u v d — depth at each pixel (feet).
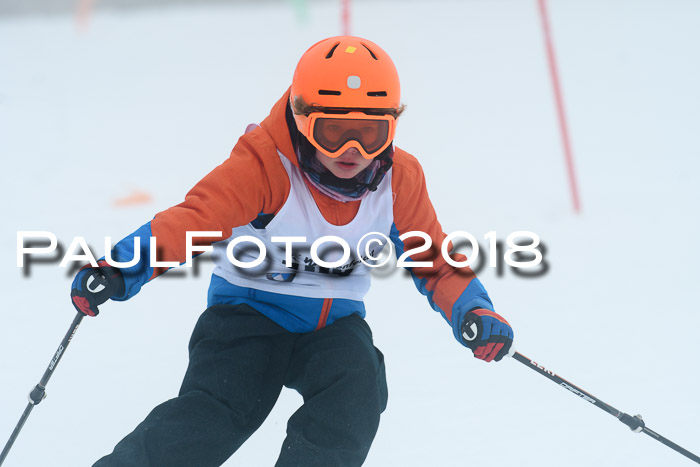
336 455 19.95
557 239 49.47
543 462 25.99
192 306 40.06
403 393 30.94
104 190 62.90
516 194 59.77
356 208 22.21
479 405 29.84
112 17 149.89
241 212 21.09
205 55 117.29
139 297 41.45
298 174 21.65
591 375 32.07
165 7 157.69
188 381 21.45
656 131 76.74
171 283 43.32
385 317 38.81
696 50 105.09
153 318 38.65
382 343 35.83
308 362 21.85
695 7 128.47
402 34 124.57
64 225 53.88
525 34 120.57
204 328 22.48
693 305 38.93
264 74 104.83
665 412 28.99
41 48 124.98
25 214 56.85
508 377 32.09
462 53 112.37
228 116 87.10
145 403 30.37
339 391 20.92
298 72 20.98
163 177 66.33
